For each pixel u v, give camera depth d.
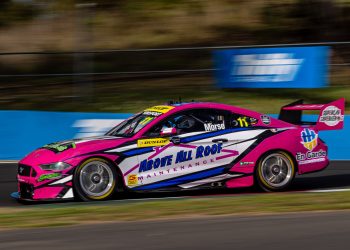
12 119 40.62
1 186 30.06
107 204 23.50
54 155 24.47
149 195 26.50
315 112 47.28
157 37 70.81
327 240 15.83
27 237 16.80
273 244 15.44
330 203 22.03
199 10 75.56
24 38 68.94
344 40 69.94
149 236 16.52
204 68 50.56
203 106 26.41
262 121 26.81
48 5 74.25
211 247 15.16
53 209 22.02
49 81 52.03
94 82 52.12
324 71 45.16
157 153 25.23
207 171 25.75
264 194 25.50
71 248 15.16
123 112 47.22
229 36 71.00
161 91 50.56
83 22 69.38
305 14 73.25
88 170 24.44
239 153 26.05
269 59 46.09
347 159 38.03
